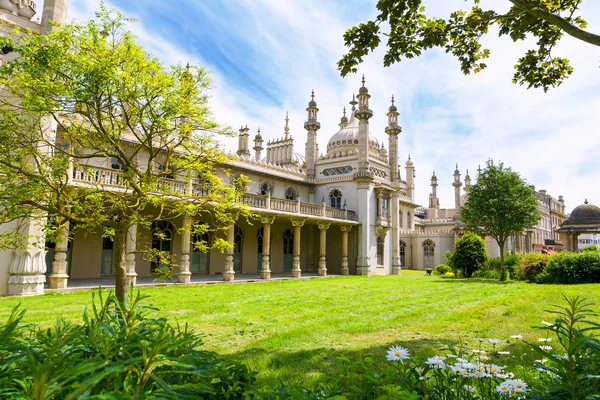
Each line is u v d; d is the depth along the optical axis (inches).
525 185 1066.1
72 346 105.2
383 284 891.4
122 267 302.2
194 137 339.9
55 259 629.9
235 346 297.9
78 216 311.7
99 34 286.2
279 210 1030.4
